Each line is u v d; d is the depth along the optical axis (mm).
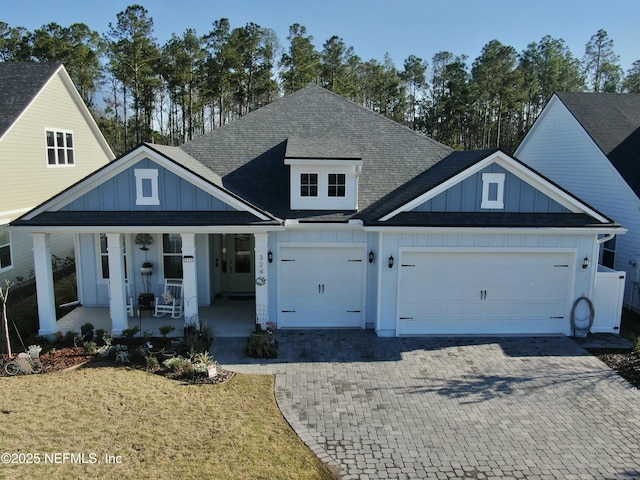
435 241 13188
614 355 12344
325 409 9469
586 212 13320
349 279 13961
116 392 9656
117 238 12562
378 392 10211
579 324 13719
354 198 13852
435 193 13055
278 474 7391
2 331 13266
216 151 15656
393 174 15211
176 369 10797
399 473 7609
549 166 22000
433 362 11781
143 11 46656
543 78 60031
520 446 8367
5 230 18016
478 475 7586
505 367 11547
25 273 19484
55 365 10945
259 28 50938
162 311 14844
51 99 20297
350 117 17016
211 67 47281
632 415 9430
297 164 13508
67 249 23172
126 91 51531
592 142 18578
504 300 13688
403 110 61688
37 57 47156
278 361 11711
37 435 8047
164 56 47906
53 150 20594
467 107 56250
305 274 13891
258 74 51250
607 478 7547
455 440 8508
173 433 8312
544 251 13406
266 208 13789
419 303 13562
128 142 53375
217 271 16781
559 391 10375
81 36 49562
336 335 13531
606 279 13797
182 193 12695
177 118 55938
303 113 17031
